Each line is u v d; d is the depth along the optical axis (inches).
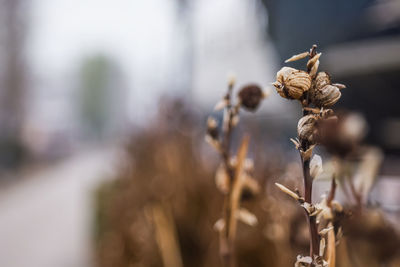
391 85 51.9
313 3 73.7
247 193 11.8
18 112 405.7
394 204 15.5
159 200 27.0
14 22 408.5
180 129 36.0
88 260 78.9
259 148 24.0
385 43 51.8
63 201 175.8
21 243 102.3
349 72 54.0
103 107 1078.4
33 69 442.6
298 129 8.6
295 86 8.5
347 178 11.7
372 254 13.0
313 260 8.7
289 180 15.4
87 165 420.8
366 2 68.3
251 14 73.8
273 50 74.7
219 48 78.4
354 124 11.5
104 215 53.0
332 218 9.5
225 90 11.5
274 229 16.9
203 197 27.8
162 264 26.9
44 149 464.8
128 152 40.7
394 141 48.3
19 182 277.7
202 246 26.4
